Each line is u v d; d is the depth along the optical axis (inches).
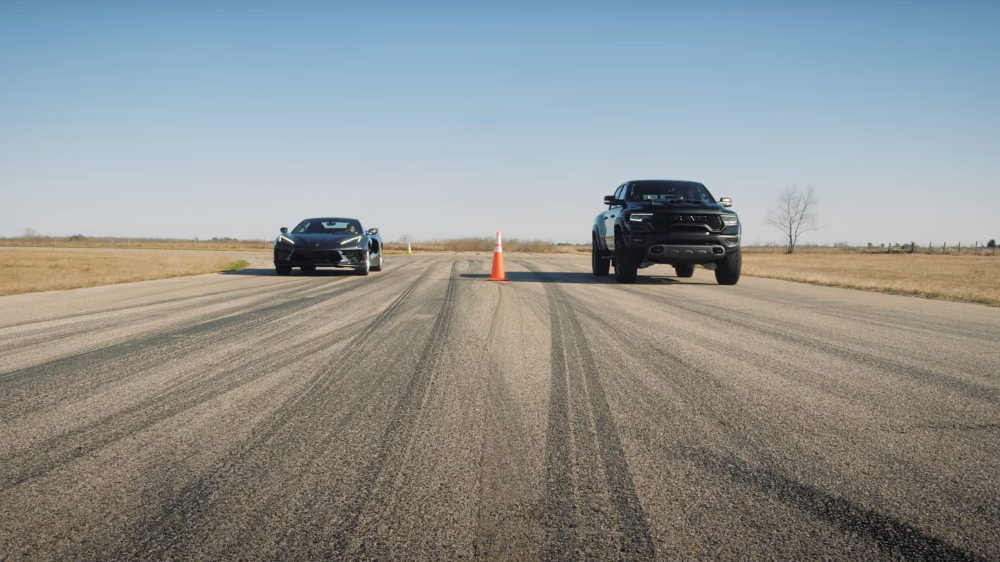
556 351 196.2
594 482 94.0
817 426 121.1
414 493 89.9
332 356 187.8
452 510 84.5
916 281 652.7
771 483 93.8
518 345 206.4
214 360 182.2
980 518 82.8
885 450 107.9
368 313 287.6
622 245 463.8
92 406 133.5
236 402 136.9
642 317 278.1
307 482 93.6
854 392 147.4
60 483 92.9
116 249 1967.3
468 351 195.8
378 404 135.5
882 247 3476.9
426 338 219.6
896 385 154.5
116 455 104.3
